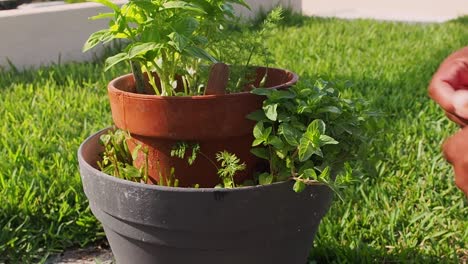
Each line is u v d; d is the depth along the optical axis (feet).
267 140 4.27
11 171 6.43
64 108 8.20
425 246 5.55
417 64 10.66
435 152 7.07
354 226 5.72
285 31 13.44
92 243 5.73
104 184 4.30
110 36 4.35
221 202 4.11
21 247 5.54
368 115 4.57
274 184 4.19
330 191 4.53
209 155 4.41
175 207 4.13
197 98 4.25
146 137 4.43
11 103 8.34
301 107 4.27
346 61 10.82
